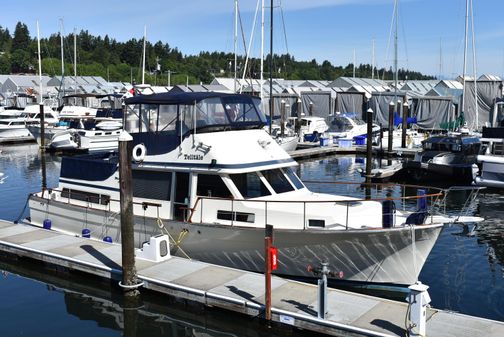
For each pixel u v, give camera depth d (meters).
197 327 10.02
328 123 46.06
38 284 12.02
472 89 46.84
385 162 32.34
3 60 122.81
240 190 11.57
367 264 10.79
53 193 14.55
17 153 35.53
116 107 44.38
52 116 42.12
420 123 48.16
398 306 9.27
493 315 10.62
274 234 10.79
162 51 144.75
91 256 12.09
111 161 13.88
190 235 11.75
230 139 11.97
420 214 10.65
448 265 13.49
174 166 11.93
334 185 24.48
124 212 10.55
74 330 9.89
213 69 130.50
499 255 14.27
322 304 8.81
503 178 21.86
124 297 10.85
